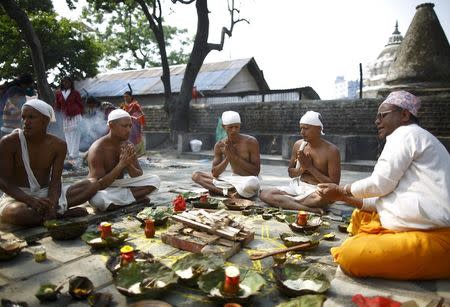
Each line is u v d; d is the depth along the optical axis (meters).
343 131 11.78
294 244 3.21
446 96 10.01
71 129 9.61
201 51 14.16
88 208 4.57
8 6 10.33
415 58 12.30
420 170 2.60
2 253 2.89
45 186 4.07
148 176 4.84
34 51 11.02
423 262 2.47
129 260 2.70
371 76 20.52
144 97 20.64
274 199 4.71
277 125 13.17
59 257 3.05
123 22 27.94
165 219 3.94
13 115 7.47
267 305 2.33
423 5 12.73
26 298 2.37
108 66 31.03
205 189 6.17
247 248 3.32
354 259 2.58
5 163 3.71
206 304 2.32
